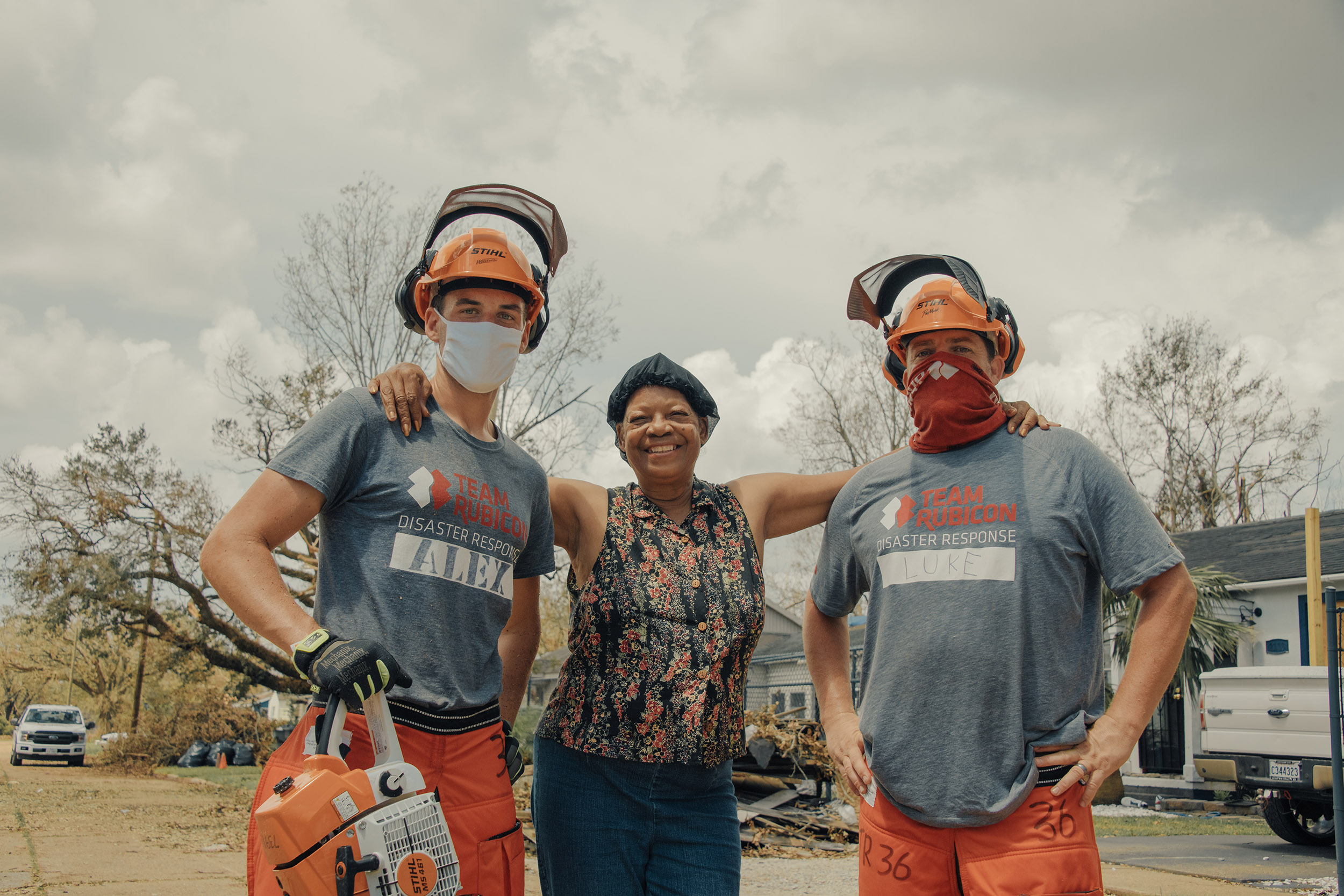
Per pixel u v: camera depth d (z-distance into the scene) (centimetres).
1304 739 851
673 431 278
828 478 315
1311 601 1140
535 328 280
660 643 263
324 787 177
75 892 565
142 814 1112
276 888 197
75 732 2586
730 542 282
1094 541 235
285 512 214
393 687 214
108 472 2103
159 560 2162
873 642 252
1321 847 855
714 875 265
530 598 274
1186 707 1456
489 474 237
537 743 279
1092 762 223
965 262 266
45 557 2116
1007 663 228
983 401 248
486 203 276
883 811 245
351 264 1986
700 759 262
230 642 2391
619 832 262
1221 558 1708
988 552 235
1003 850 224
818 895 584
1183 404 3053
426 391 236
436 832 190
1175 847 848
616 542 275
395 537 220
